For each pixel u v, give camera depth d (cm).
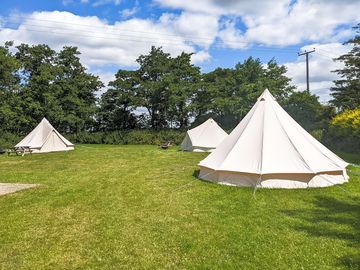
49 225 644
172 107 3192
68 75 3447
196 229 602
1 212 741
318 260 463
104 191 945
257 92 2758
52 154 2077
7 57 2425
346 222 620
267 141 958
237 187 912
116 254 502
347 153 1759
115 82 3438
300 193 838
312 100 2620
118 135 3219
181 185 987
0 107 2728
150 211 726
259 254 487
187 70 3272
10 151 2162
